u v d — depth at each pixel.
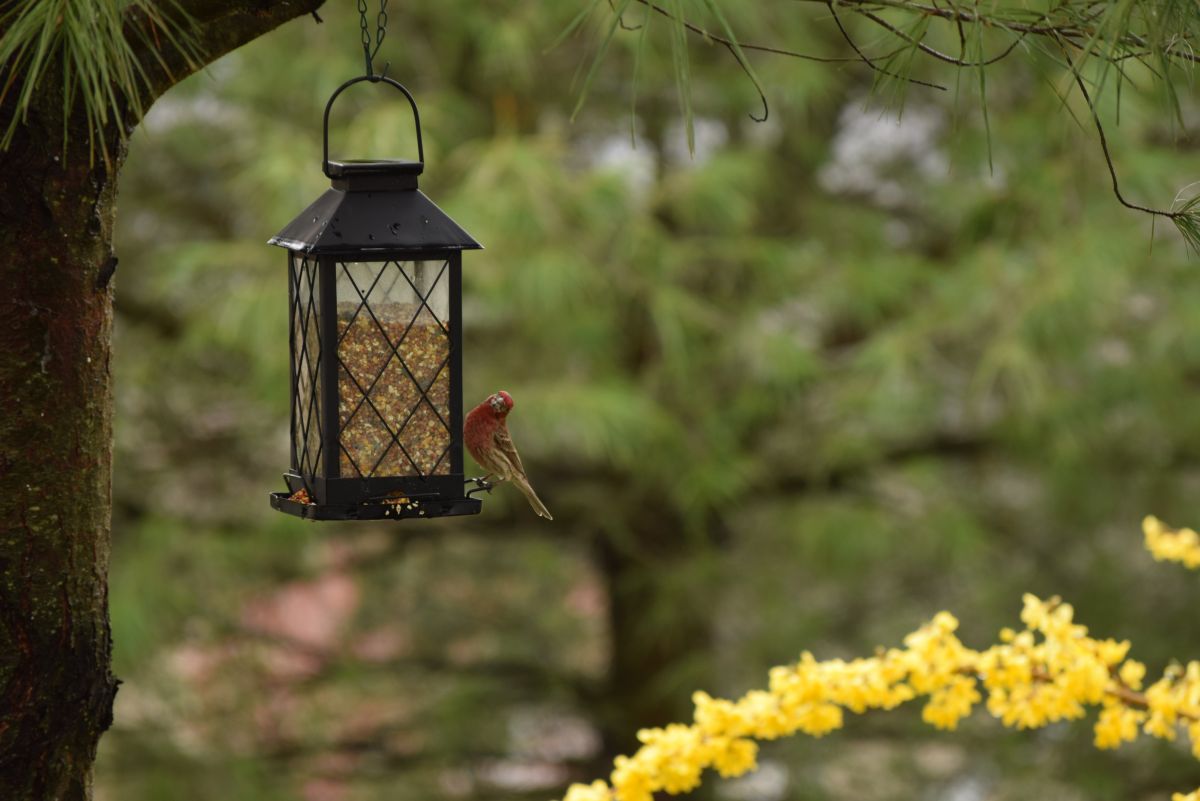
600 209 10.59
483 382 11.36
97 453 3.68
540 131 11.88
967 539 12.15
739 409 11.62
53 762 3.69
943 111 12.34
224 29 3.62
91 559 3.70
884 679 4.44
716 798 13.27
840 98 12.38
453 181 11.15
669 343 10.90
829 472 12.87
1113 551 14.20
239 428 13.27
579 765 14.65
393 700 15.04
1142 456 12.88
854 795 14.27
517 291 10.37
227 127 11.77
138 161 12.52
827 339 13.09
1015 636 4.63
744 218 10.99
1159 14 3.32
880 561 12.98
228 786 12.83
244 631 13.90
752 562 13.50
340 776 14.01
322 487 4.30
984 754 13.81
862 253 12.12
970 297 10.98
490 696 14.26
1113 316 11.62
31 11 3.07
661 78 11.16
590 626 15.64
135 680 13.30
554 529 13.49
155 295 12.12
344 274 4.23
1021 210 11.18
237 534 12.58
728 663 13.84
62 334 3.56
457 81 11.93
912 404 11.23
